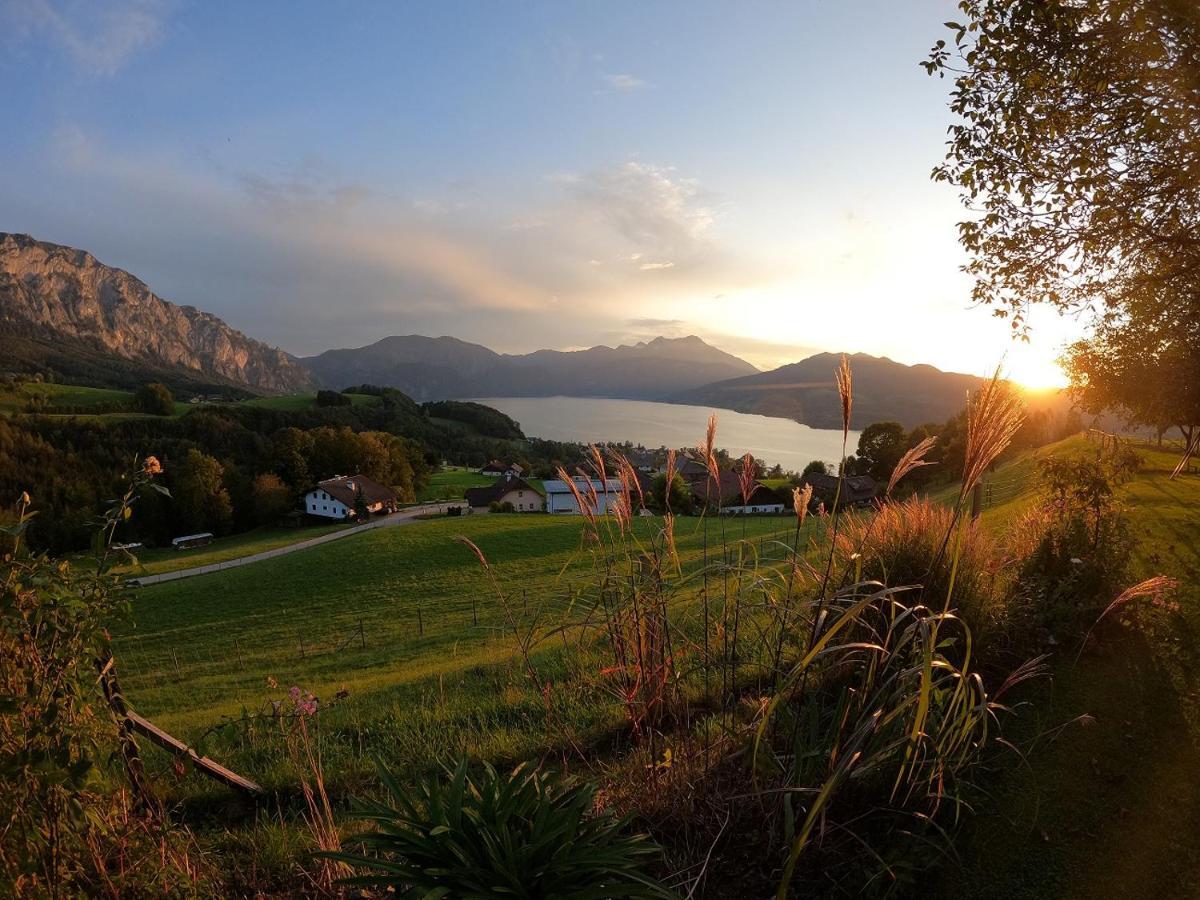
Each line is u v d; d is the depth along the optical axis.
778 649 3.57
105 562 2.96
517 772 2.74
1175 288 8.98
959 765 3.22
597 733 4.88
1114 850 3.02
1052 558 5.89
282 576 34.50
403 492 94.88
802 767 3.24
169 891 3.01
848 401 3.34
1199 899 2.68
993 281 9.69
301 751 5.28
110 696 3.27
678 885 2.93
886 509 5.29
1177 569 6.47
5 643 2.72
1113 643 4.86
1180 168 7.49
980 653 4.49
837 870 3.04
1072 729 3.95
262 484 81.81
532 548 37.69
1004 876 2.98
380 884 2.30
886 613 4.24
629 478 3.92
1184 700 4.05
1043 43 7.60
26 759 2.46
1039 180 8.39
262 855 3.66
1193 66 6.92
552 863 2.32
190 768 4.92
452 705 6.50
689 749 3.61
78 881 2.90
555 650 8.29
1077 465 6.33
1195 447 16.47
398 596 28.59
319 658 18.66
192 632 25.92
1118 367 15.95
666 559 3.77
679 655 4.02
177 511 71.50
